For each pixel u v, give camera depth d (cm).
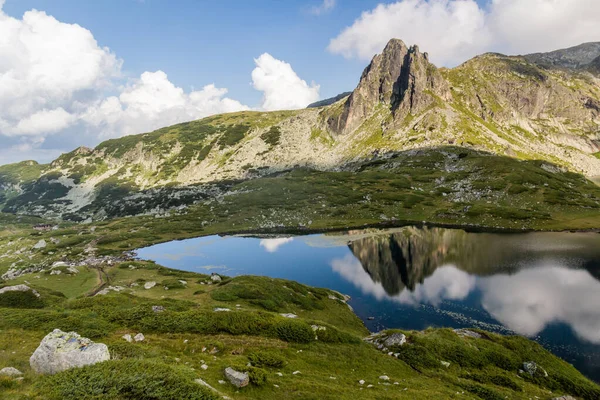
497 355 4031
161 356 2752
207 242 15212
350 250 12131
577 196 16562
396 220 16575
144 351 2759
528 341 4459
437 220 15988
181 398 1792
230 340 3678
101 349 2266
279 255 12231
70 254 13438
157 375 1966
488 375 3634
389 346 4175
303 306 6488
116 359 2338
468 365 3834
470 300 6919
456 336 4428
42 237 17212
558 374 3800
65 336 2280
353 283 8681
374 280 8781
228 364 2784
